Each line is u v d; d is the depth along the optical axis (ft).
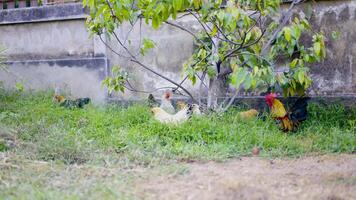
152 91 26.22
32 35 28.76
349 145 18.52
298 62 21.62
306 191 12.87
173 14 18.65
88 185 13.46
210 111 22.06
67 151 17.06
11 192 12.71
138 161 16.58
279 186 13.38
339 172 14.82
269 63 20.89
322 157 17.20
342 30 23.15
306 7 22.76
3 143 17.81
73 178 14.40
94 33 23.71
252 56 20.97
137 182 13.93
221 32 21.08
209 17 20.45
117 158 16.93
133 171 15.29
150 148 18.30
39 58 28.68
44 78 28.48
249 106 24.31
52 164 15.97
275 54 22.07
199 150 17.97
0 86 27.61
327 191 12.81
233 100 23.34
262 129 20.51
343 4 23.09
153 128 20.27
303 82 21.06
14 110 23.82
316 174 14.70
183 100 25.58
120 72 23.84
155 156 17.28
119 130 20.84
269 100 21.39
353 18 22.95
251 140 19.19
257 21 23.20
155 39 26.37
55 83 28.22
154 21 18.81
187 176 14.62
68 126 21.52
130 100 26.37
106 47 27.09
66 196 12.28
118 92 26.91
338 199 12.20
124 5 19.58
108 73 27.17
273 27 22.04
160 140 19.33
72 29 27.86
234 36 22.57
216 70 22.27
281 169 15.61
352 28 22.99
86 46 27.63
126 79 23.93
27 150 17.42
